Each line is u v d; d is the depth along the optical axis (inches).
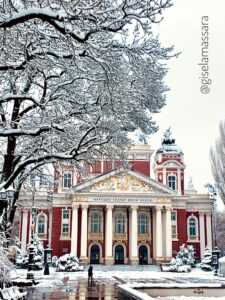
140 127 676.7
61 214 2738.7
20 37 469.7
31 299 895.7
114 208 2753.4
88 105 641.6
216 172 2167.8
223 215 3964.1
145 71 561.9
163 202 2674.7
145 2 398.9
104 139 692.7
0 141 828.6
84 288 1246.3
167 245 2620.6
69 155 638.5
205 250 2694.4
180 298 706.8
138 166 2970.0
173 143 3068.4
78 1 390.6
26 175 843.4
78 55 446.6
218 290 749.3
